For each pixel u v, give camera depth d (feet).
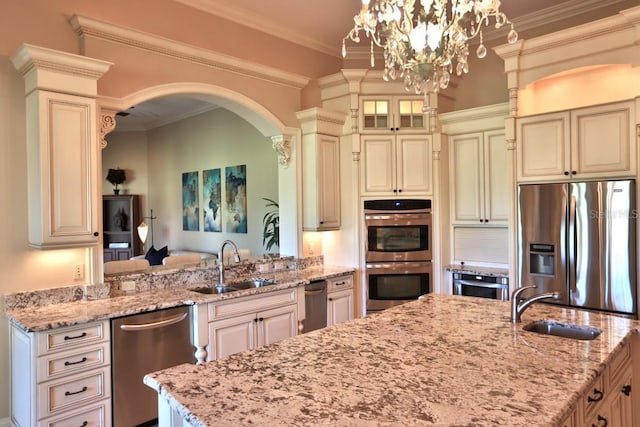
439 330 7.09
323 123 14.73
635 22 10.61
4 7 9.34
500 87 15.37
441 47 7.72
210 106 22.66
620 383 6.51
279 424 4.01
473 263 15.24
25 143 9.57
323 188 14.82
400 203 14.99
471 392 4.65
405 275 15.06
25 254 9.57
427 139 15.11
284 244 15.38
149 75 11.27
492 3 7.54
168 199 26.07
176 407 4.47
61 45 10.07
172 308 9.95
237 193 21.54
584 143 11.42
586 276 11.13
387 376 5.13
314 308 13.50
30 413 8.13
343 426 3.96
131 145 27.17
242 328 11.10
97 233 9.66
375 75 14.87
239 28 13.78
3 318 9.30
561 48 11.89
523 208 12.32
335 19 14.24
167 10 12.03
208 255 22.00
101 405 8.84
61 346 8.34
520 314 7.57
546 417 4.07
